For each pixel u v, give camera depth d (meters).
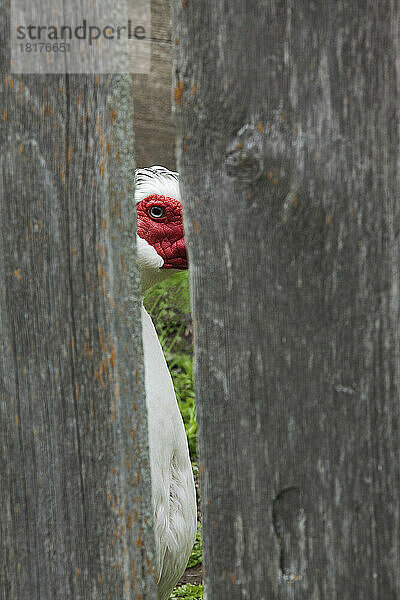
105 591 2.31
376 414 2.15
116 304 2.24
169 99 7.24
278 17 2.04
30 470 2.27
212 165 2.12
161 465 3.61
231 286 2.17
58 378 2.24
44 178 2.19
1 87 2.15
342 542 2.20
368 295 2.12
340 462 2.18
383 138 2.05
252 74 2.06
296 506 2.22
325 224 2.10
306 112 2.06
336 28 2.02
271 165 2.08
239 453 2.22
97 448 2.27
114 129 2.18
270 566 2.24
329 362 2.15
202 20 2.07
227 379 2.21
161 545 3.64
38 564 2.31
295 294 2.14
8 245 2.21
